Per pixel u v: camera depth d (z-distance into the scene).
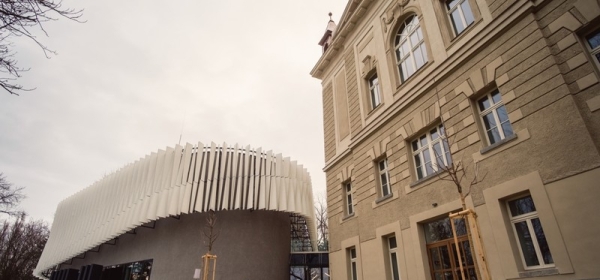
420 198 10.98
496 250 8.16
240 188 23.64
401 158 12.23
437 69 11.09
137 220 23.30
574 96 7.20
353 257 14.97
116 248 29.08
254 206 23.28
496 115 9.14
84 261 34.38
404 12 13.67
